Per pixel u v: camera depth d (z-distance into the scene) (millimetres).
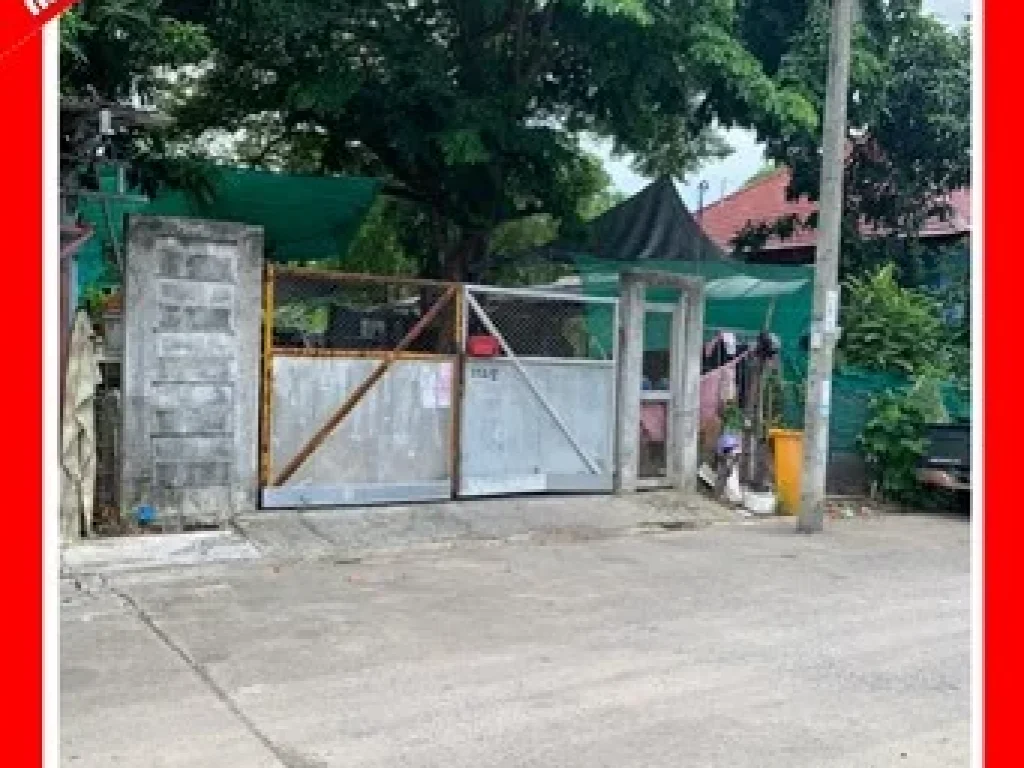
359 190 12438
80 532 7934
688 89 12383
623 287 10953
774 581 7820
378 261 17156
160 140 9961
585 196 16234
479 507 9773
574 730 4652
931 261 16703
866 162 16047
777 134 13836
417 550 8555
